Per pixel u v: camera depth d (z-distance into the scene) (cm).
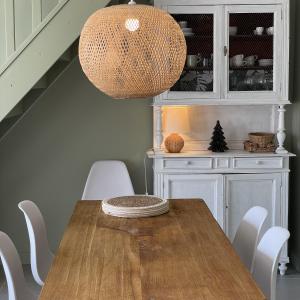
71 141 496
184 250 255
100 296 198
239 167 463
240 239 318
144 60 259
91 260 241
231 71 466
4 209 497
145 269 228
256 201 466
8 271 250
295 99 491
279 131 472
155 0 453
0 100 392
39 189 498
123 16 259
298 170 480
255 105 498
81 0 390
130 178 500
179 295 198
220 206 462
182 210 341
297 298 411
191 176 459
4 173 495
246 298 195
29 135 493
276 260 245
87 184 472
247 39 465
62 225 502
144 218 319
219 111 498
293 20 494
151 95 275
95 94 493
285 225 468
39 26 389
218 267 230
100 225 303
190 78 464
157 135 478
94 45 261
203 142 498
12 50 391
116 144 498
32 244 308
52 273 224
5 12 389
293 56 497
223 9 457
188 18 460
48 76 474
